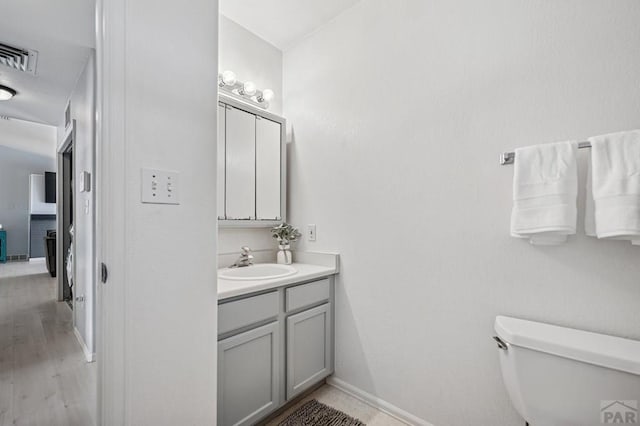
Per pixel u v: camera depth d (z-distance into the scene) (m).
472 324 1.38
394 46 1.68
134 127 0.95
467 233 1.40
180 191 1.05
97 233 0.92
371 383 1.73
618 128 1.07
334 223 1.95
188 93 1.08
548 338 1.04
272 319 1.53
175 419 1.02
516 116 1.28
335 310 1.92
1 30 1.95
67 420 1.57
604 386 0.93
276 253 2.23
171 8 1.05
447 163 1.47
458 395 1.41
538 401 1.04
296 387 1.63
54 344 2.47
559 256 1.17
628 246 1.04
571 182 1.07
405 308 1.60
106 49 0.91
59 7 1.75
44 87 2.82
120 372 0.91
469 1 1.42
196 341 1.09
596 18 1.11
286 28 2.10
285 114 2.29
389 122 1.69
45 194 7.02
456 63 1.45
